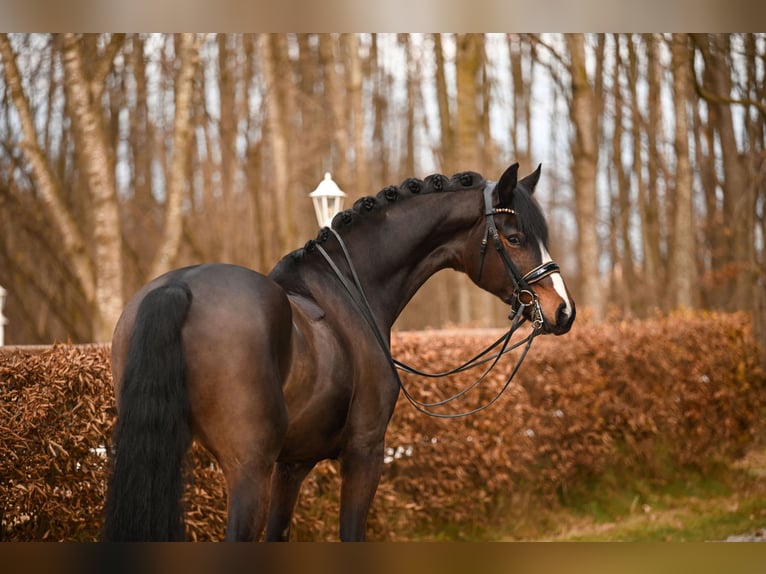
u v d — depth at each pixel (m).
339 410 3.70
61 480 4.99
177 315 3.00
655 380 8.55
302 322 3.62
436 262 4.36
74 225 10.65
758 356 10.18
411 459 6.71
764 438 10.73
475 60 12.35
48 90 14.52
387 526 6.59
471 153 12.25
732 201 15.37
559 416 7.75
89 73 13.99
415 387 6.66
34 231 15.71
